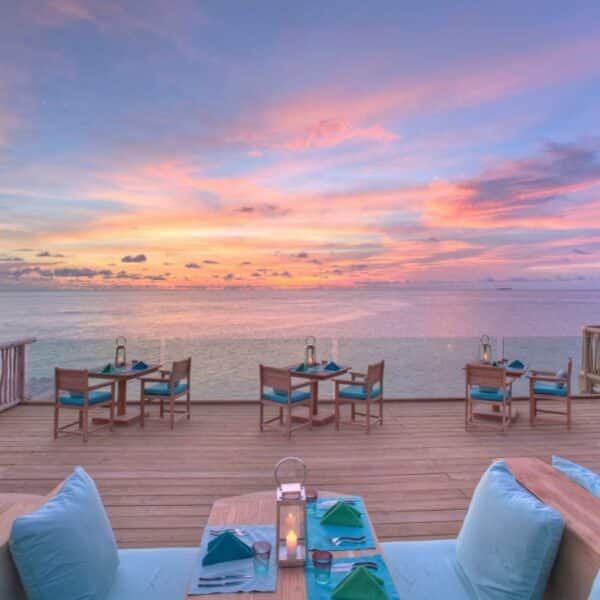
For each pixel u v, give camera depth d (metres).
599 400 7.54
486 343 7.16
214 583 1.73
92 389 5.53
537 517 1.75
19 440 5.52
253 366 7.99
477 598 1.96
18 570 1.76
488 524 1.98
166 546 3.14
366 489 4.11
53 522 1.81
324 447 5.27
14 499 2.22
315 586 1.70
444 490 4.09
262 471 4.54
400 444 5.38
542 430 5.93
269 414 6.69
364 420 6.40
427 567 2.23
